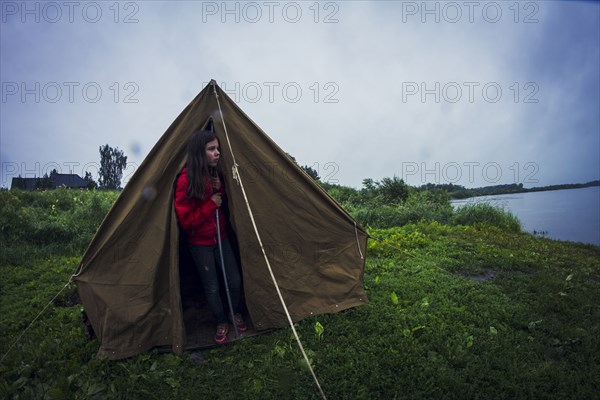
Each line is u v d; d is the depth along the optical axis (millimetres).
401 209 13391
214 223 3859
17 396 2936
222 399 2947
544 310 4512
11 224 8125
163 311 3727
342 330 3941
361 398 2893
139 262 3746
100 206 10219
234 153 4074
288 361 3410
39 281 5910
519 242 9031
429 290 5211
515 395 2945
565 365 3354
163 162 3840
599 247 9328
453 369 3270
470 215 12344
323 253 4469
